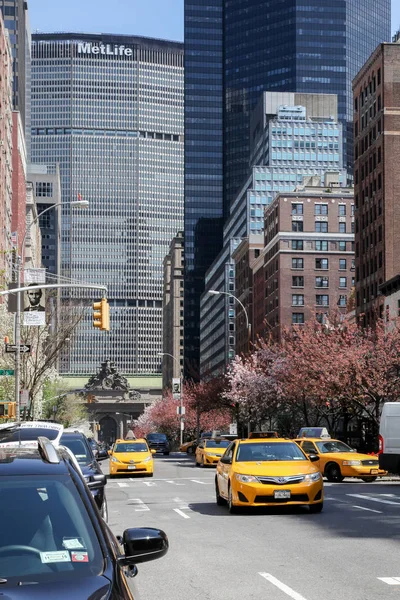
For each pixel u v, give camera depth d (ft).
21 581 16.85
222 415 400.88
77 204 134.92
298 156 601.62
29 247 466.29
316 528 57.93
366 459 117.91
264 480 67.72
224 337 601.62
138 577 40.40
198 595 35.83
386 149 298.56
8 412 131.13
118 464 135.54
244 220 601.62
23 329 177.68
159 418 528.63
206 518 66.85
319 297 426.10
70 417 402.52
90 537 18.56
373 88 313.12
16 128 418.92
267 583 38.22
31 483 19.75
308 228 429.79
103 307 108.58
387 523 59.88
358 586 36.91
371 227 311.47
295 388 208.74
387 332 201.16
